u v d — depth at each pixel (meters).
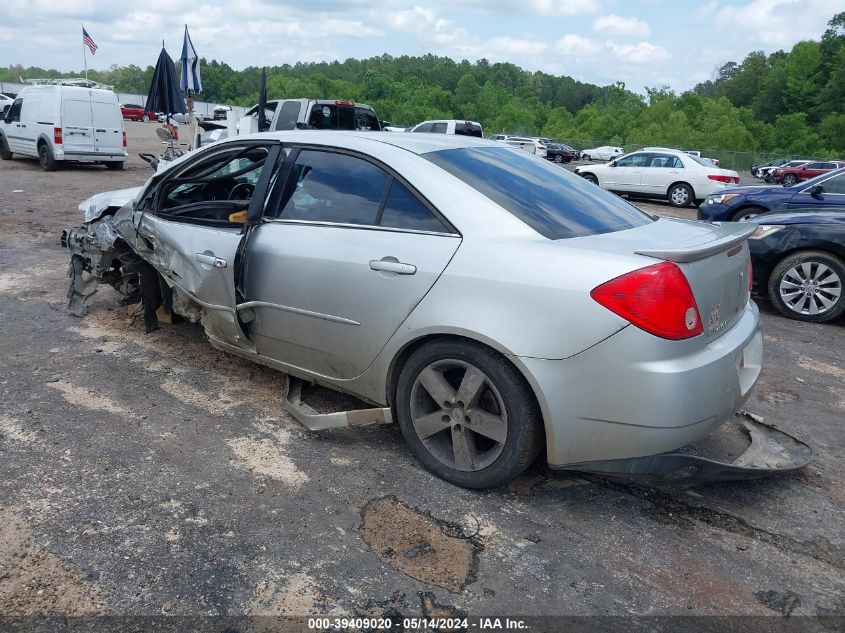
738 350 2.87
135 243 4.45
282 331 3.57
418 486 3.09
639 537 2.79
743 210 10.33
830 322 6.42
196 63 18.56
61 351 4.57
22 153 17.02
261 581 2.43
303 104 14.33
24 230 8.72
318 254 3.32
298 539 2.68
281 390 4.11
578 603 2.39
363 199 3.30
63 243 5.32
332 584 2.43
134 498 2.91
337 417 3.38
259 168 4.63
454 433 3.03
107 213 4.94
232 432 3.55
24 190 12.62
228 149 3.97
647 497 3.10
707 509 3.02
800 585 2.54
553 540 2.74
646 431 2.59
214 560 2.53
